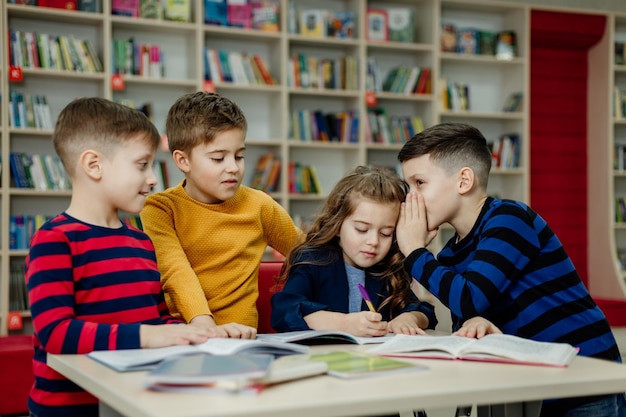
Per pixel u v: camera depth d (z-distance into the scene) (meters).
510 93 5.66
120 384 0.99
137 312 1.43
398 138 5.27
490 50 5.52
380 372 1.05
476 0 5.40
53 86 4.65
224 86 4.77
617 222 5.80
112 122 1.42
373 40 5.17
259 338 1.41
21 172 4.39
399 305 1.81
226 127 1.75
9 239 4.36
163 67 4.71
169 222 1.83
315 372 1.04
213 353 1.17
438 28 5.30
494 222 1.57
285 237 2.04
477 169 1.66
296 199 5.19
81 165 1.42
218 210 1.88
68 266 1.35
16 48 4.37
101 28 4.62
